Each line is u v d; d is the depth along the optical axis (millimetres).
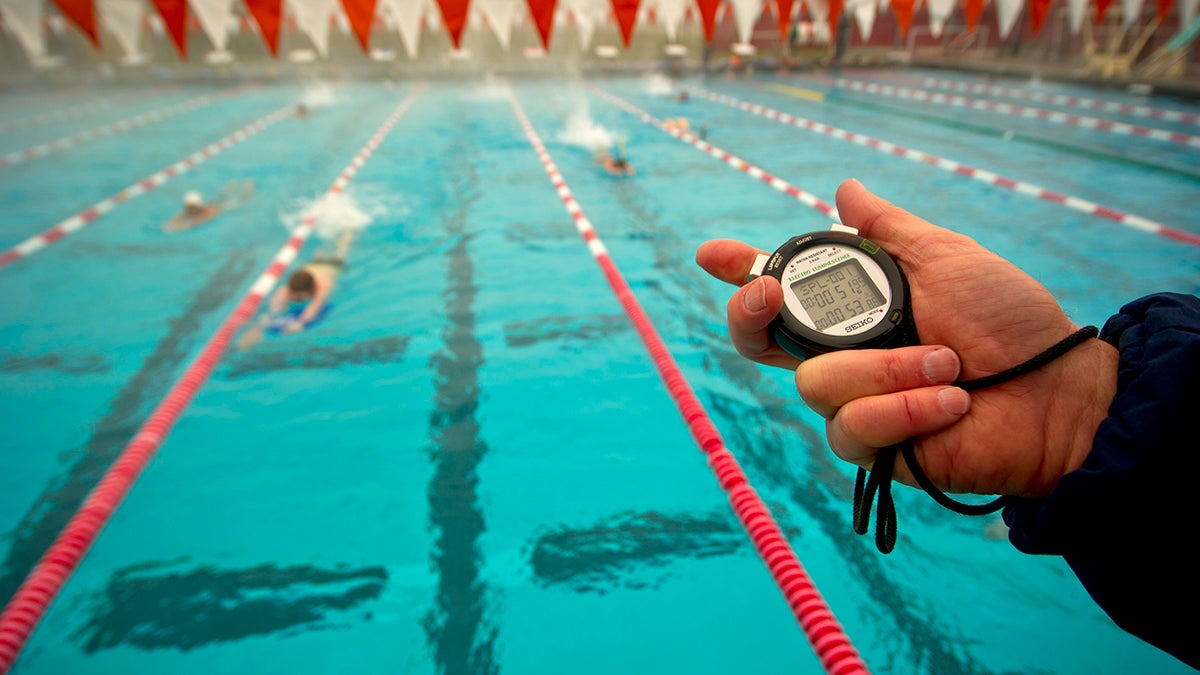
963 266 738
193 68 13648
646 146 7875
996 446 649
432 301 4016
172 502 2510
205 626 2055
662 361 3305
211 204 5703
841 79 13227
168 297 4043
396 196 5977
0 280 4258
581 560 2303
